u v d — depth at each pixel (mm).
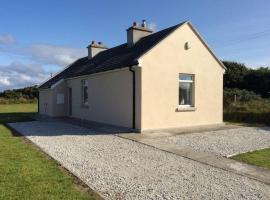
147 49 15297
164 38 15734
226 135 14188
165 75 15859
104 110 18375
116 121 17078
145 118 15117
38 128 17203
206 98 17797
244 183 7117
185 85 17109
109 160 9273
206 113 17812
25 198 5883
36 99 58000
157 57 15508
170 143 12086
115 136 13906
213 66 18078
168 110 16016
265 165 8727
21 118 24312
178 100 16484
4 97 58062
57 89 24547
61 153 10203
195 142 12312
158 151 10633
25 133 15125
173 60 16188
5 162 8656
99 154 10109
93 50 25312
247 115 20828
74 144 11945
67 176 7387
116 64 16828
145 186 6879
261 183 7133
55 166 8328
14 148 10906
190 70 16953
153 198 6156
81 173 7828
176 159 9461
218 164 8852
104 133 14914
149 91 15242
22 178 7109
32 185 6633
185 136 13836
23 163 8555
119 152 10445
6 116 26625
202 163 8984
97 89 19203
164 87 15836
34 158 9258
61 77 25656
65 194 6129
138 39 18969
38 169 7930
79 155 9930
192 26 16859
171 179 7410
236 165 8742
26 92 59656
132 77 15562
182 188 6758
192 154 10125
